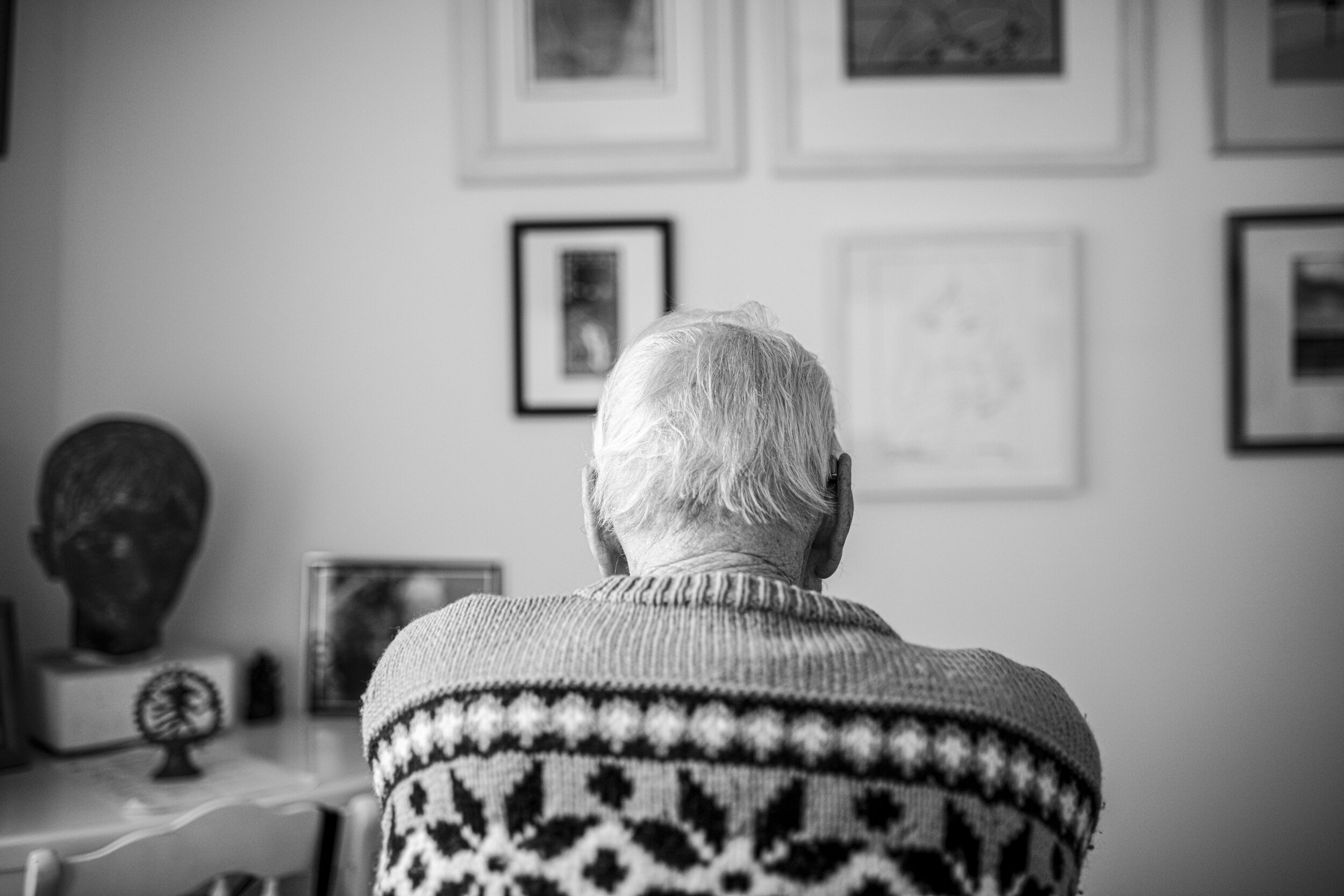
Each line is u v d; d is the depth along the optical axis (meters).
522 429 2.19
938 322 2.15
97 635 2.00
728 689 0.70
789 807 0.68
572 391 2.17
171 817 1.61
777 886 0.67
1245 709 2.16
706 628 0.74
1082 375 2.16
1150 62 2.14
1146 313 2.16
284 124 2.18
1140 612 2.17
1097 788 0.78
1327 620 2.16
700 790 0.69
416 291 2.18
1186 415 2.16
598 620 0.76
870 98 2.14
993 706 0.73
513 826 0.70
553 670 0.73
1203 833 2.16
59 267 2.15
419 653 0.79
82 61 2.16
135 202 2.17
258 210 2.18
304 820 1.48
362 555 2.19
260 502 2.19
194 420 2.18
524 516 2.19
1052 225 2.15
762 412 0.84
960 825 0.70
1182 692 2.16
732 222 2.16
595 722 0.70
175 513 1.95
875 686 0.72
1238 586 2.16
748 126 2.16
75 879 1.30
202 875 1.40
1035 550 2.17
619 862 0.68
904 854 0.68
